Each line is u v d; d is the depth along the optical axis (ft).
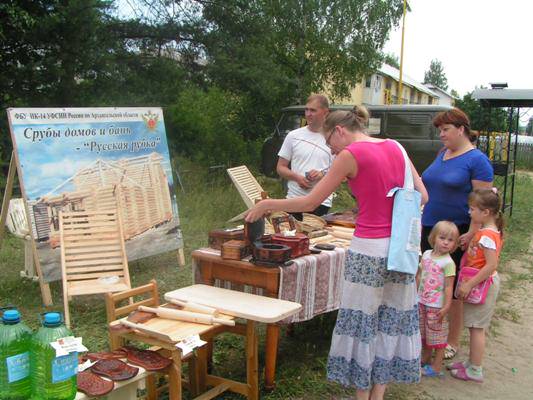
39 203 15.35
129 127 18.20
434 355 12.47
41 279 15.16
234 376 11.37
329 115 9.32
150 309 9.12
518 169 80.64
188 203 30.25
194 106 42.93
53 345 6.61
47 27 28.09
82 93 31.78
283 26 47.11
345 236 13.00
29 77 29.25
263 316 8.73
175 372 8.09
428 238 11.76
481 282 11.35
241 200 31.14
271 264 10.00
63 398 6.74
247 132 47.29
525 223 32.71
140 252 18.42
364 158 8.59
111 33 35.27
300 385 11.09
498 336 14.82
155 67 37.37
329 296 11.27
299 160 14.67
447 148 12.30
